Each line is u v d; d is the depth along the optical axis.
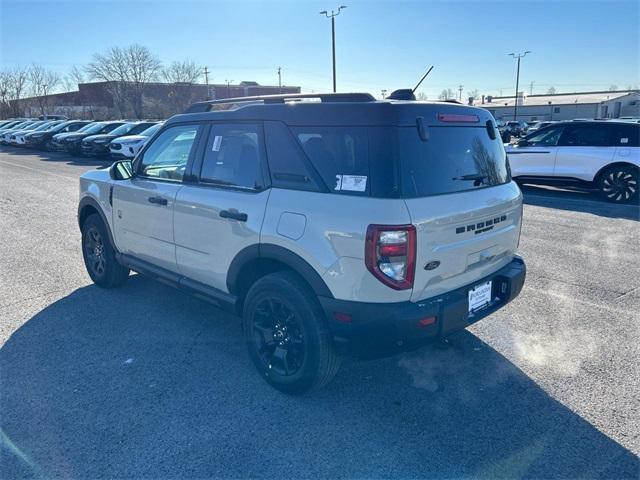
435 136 2.89
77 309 4.59
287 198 2.99
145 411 3.01
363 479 2.46
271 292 3.10
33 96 68.25
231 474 2.49
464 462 2.58
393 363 3.61
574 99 82.69
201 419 2.94
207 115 3.65
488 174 3.29
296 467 2.54
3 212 9.32
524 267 3.54
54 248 6.72
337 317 2.79
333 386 3.30
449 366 3.56
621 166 9.77
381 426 2.88
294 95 3.29
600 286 5.11
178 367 3.54
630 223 7.96
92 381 3.35
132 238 4.43
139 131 21.17
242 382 3.35
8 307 4.63
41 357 3.67
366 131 2.71
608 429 2.83
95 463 2.57
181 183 3.82
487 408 3.04
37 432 2.81
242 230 3.21
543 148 10.81
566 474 2.49
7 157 22.53
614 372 3.44
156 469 2.53
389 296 2.65
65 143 22.12
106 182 4.68
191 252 3.75
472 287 3.09
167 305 4.70
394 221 2.57
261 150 3.20
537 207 9.38
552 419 2.93
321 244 2.78
